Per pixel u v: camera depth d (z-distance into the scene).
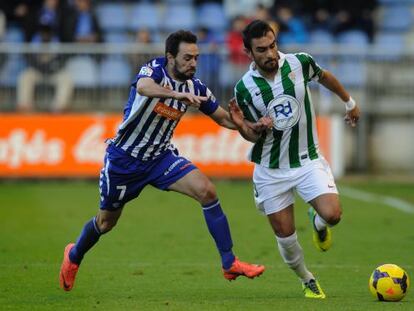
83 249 28.44
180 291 29.61
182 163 27.89
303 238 41.91
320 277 32.53
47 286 30.33
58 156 62.88
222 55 64.44
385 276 26.95
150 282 31.33
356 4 75.25
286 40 71.06
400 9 79.69
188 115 62.66
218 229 27.28
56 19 67.00
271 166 28.84
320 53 65.81
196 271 33.56
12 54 64.56
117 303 26.94
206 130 62.62
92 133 62.81
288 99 28.59
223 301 27.27
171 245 39.75
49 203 53.69
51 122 62.78
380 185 63.00
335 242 40.69
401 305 26.19
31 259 35.88
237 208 52.06
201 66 64.38
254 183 29.31
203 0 79.31
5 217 47.97
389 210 51.34
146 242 40.50
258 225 45.94
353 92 66.25
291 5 75.62
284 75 28.58
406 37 78.06
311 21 75.69
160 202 55.38
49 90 64.88
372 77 66.31
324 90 65.00
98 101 64.94
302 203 55.31
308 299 27.75
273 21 71.44
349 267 34.56
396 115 66.94
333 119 64.12
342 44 74.69
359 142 67.25
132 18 77.31
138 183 28.03
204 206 27.45
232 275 27.28
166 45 27.03
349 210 51.41
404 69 66.31
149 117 27.22
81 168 62.88
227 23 77.81
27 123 62.78
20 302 27.33
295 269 28.55
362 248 39.03
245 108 29.14
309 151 28.89
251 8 82.88
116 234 42.88
